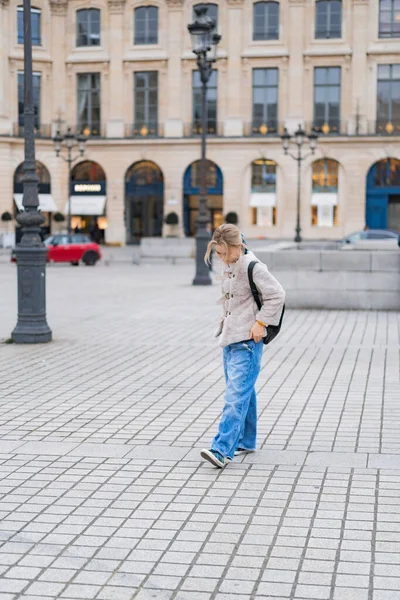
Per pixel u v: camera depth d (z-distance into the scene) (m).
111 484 6.51
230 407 6.88
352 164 52.66
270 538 5.38
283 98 53.59
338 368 11.62
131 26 55.16
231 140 53.66
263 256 19.72
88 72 55.81
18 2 54.31
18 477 6.70
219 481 6.56
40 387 10.32
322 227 53.50
